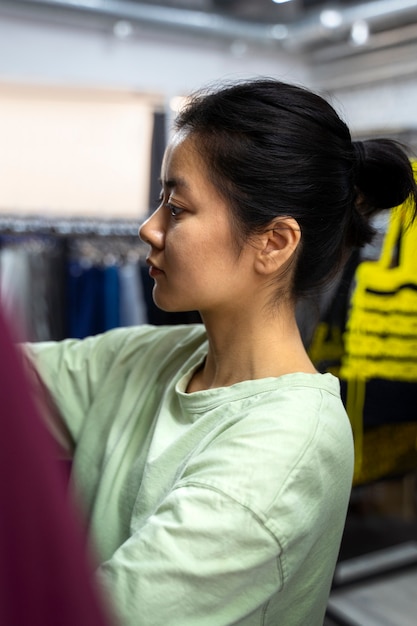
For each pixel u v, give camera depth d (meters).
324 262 0.75
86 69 5.12
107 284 2.16
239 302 0.73
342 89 5.81
